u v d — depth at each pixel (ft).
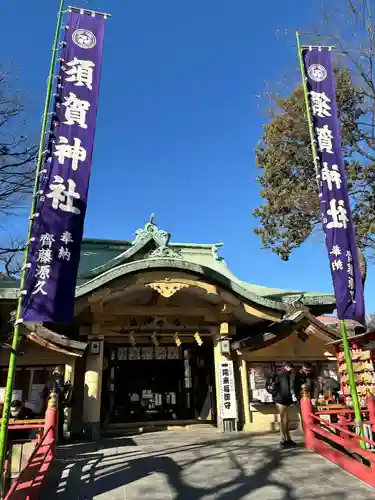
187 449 33.24
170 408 53.67
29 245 23.62
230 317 47.73
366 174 55.16
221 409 44.70
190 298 46.29
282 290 56.13
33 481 21.27
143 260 40.34
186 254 63.72
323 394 46.78
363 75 50.72
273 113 63.46
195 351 54.34
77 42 29.48
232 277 59.77
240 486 23.22
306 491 22.31
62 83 28.17
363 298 30.12
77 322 44.65
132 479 24.80
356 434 27.99
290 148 63.82
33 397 41.39
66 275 23.61
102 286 39.81
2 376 41.81
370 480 23.39
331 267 30.45
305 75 35.55
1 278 61.31
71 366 42.93
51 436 28.09
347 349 29.50
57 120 27.17
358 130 55.67
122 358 52.24
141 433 44.98
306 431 32.58
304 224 65.21
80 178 26.20
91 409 41.09
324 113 34.53
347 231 31.45
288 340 49.29
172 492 22.40
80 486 23.62
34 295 22.58
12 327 42.04
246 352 47.32
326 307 52.44
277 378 34.88
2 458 19.60
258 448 32.78
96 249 61.21
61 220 24.80
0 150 44.93
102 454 31.94
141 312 44.93
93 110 28.07
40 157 25.20
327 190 32.27
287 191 63.57
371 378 42.32
